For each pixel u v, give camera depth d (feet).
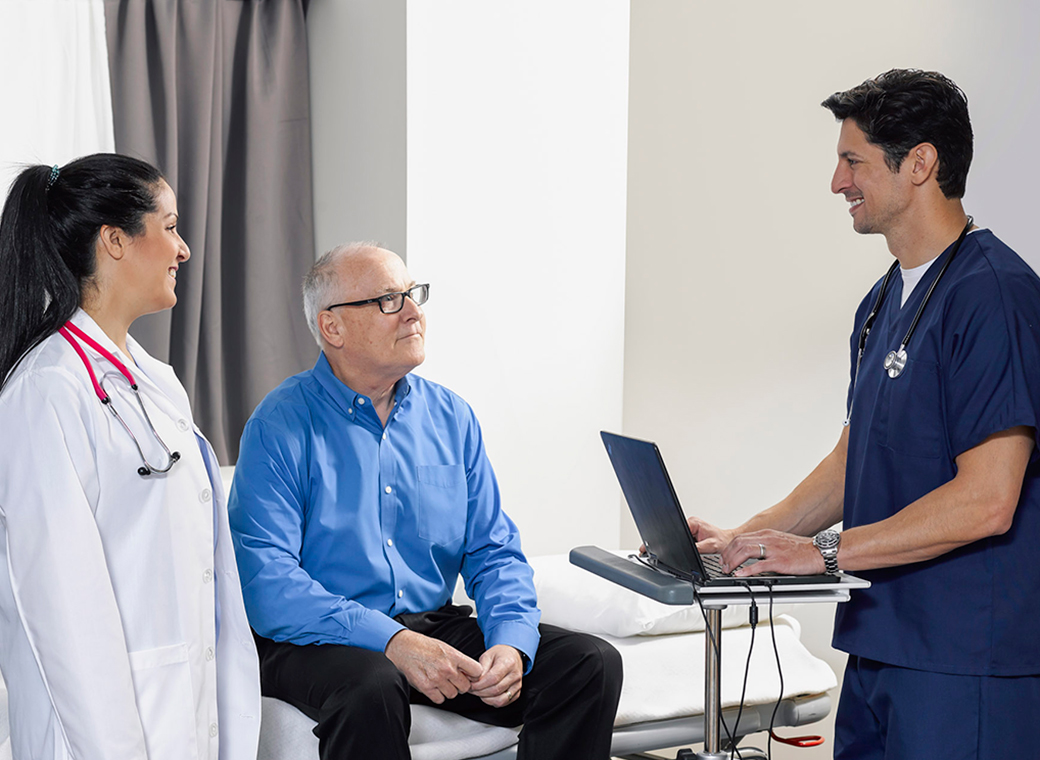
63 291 5.16
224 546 5.84
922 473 6.05
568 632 7.39
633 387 12.54
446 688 6.55
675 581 6.02
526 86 10.49
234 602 5.88
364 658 6.58
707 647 6.64
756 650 8.55
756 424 12.30
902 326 6.25
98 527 5.06
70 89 9.20
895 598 6.13
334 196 10.64
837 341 11.97
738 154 12.19
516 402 10.69
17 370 5.08
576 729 6.94
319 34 10.70
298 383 7.67
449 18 9.87
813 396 12.09
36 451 4.87
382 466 7.52
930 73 6.05
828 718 11.78
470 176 10.14
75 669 4.77
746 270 12.25
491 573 7.69
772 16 11.99
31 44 9.00
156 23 9.69
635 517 6.91
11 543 4.86
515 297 10.58
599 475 11.37
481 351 10.38
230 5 10.36
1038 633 5.88
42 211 5.18
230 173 10.48
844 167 6.31
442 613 7.77
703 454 12.48
